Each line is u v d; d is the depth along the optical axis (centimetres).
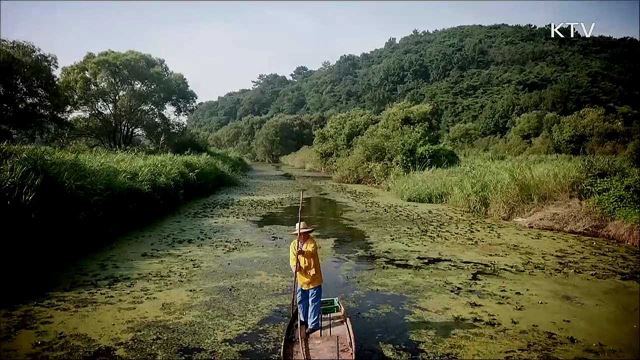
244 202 2389
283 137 8250
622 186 1638
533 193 1867
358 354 678
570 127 4669
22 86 2781
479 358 673
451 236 1535
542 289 993
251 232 1570
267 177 4372
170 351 676
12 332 716
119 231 1466
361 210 2144
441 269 1144
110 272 1054
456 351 694
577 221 1625
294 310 751
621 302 917
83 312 810
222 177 3291
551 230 1652
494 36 13600
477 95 8538
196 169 2655
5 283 935
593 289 995
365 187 3347
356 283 1029
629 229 1471
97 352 663
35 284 950
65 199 1196
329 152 4906
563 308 881
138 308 840
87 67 3591
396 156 3284
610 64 8762
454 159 3225
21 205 1012
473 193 2141
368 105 10681
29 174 1093
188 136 4191
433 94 9194
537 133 5441
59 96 3002
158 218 1783
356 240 1475
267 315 826
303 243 728
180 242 1379
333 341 645
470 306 888
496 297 941
